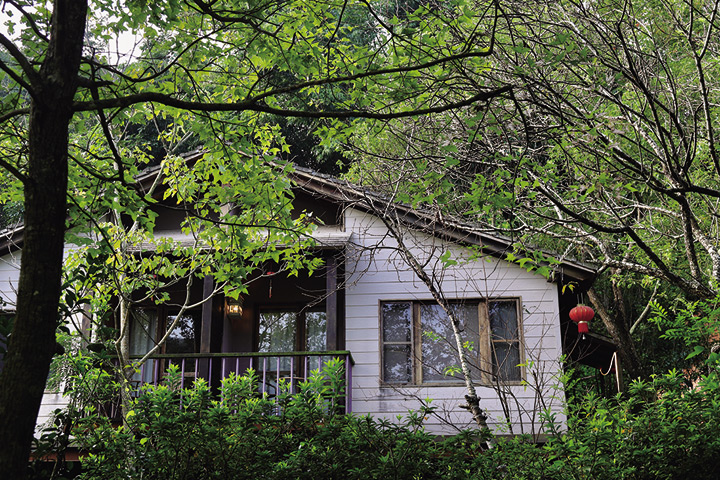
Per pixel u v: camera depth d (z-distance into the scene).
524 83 7.20
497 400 11.05
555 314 11.34
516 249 8.66
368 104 5.95
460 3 5.36
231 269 7.87
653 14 8.33
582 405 7.70
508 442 7.48
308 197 12.66
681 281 7.81
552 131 6.92
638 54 7.58
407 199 6.64
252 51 6.11
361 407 11.36
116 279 7.87
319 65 6.11
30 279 3.64
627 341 15.96
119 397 9.91
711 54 9.73
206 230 8.07
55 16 4.05
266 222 7.60
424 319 11.71
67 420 6.08
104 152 9.28
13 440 3.41
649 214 10.51
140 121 6.86
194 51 6.16
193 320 12.96
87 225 6.86
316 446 7.39
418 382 11.41
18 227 12.08
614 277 14.27
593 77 7.54
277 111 4.52
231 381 8.19
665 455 6.87
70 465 5.83
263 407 7.70
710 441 6.77
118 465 7.38
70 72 4.02
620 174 8.13
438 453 7.51
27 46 5.63
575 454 7.17
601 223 9.51
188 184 9.12
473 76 7.53
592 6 7.71
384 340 11.69
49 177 3.81
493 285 11.55
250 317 13.05
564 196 9.38
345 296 11.88
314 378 7.98
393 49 5.52
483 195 6.44
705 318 6.66
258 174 7.03
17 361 3.51
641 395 7.36
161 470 7.40
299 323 12.99
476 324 11.54
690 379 8.16
